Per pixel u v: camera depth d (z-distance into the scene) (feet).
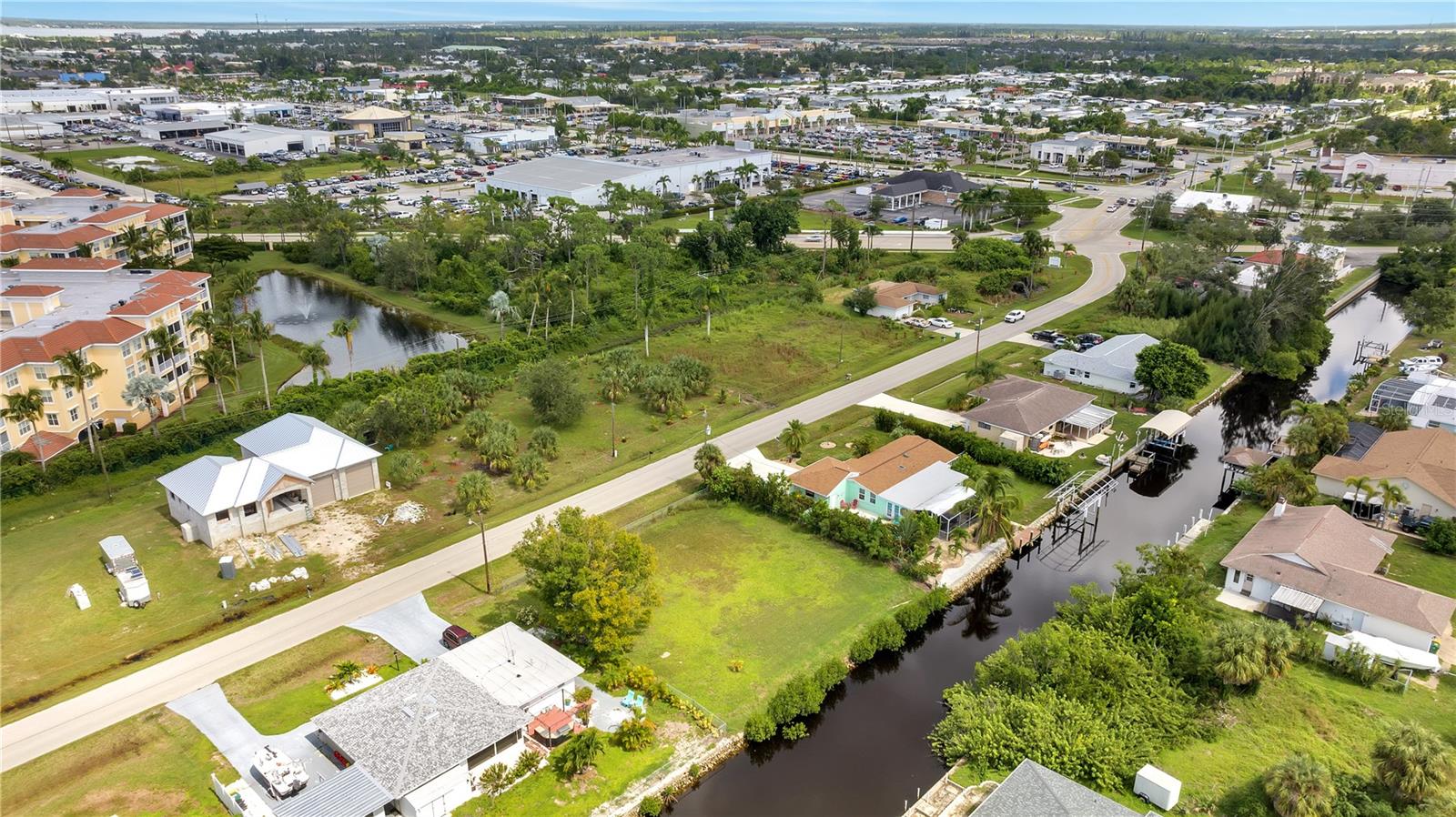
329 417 396.98
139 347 391.86
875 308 551.18
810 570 289.53
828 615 266.57
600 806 199.72
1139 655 234.79
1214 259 581.94
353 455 331.98
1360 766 207.21
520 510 324.60
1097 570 302.66
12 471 326.44
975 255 646.33
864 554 297.94
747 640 255.29
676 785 207.92
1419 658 236.84
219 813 194.39
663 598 273.33
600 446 378.12
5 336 364.79
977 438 369.09
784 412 409.69
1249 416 429.38
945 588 279.49
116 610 267.39
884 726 232.73
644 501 330.34
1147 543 294.87
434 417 380.17
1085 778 205.46
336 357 490.49
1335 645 241.96
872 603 272.51
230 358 444.14
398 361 482.69
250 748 212.02
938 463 336.49
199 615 265.34
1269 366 467.11
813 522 308.60
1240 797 198.90
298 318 560.20
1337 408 396.37
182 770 206.39
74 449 353.51
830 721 234.38
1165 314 540.93
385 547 302.45
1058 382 444.55
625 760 212.64
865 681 250.78
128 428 376.48
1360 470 325.01
